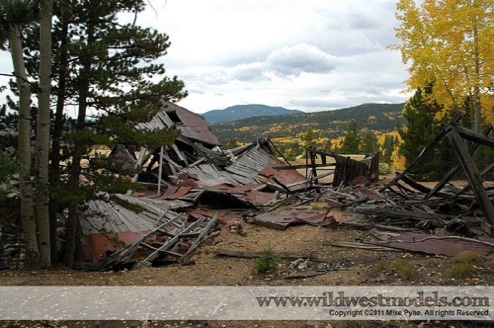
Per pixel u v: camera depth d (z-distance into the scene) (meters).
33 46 10.70
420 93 29.11
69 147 10.78
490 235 9.88
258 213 16.16
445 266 7.71
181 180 21.28
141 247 12.30
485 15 21.48
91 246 12.11
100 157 11.32
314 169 23.19
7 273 8.98
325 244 10.37
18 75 8.80
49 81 9.67
